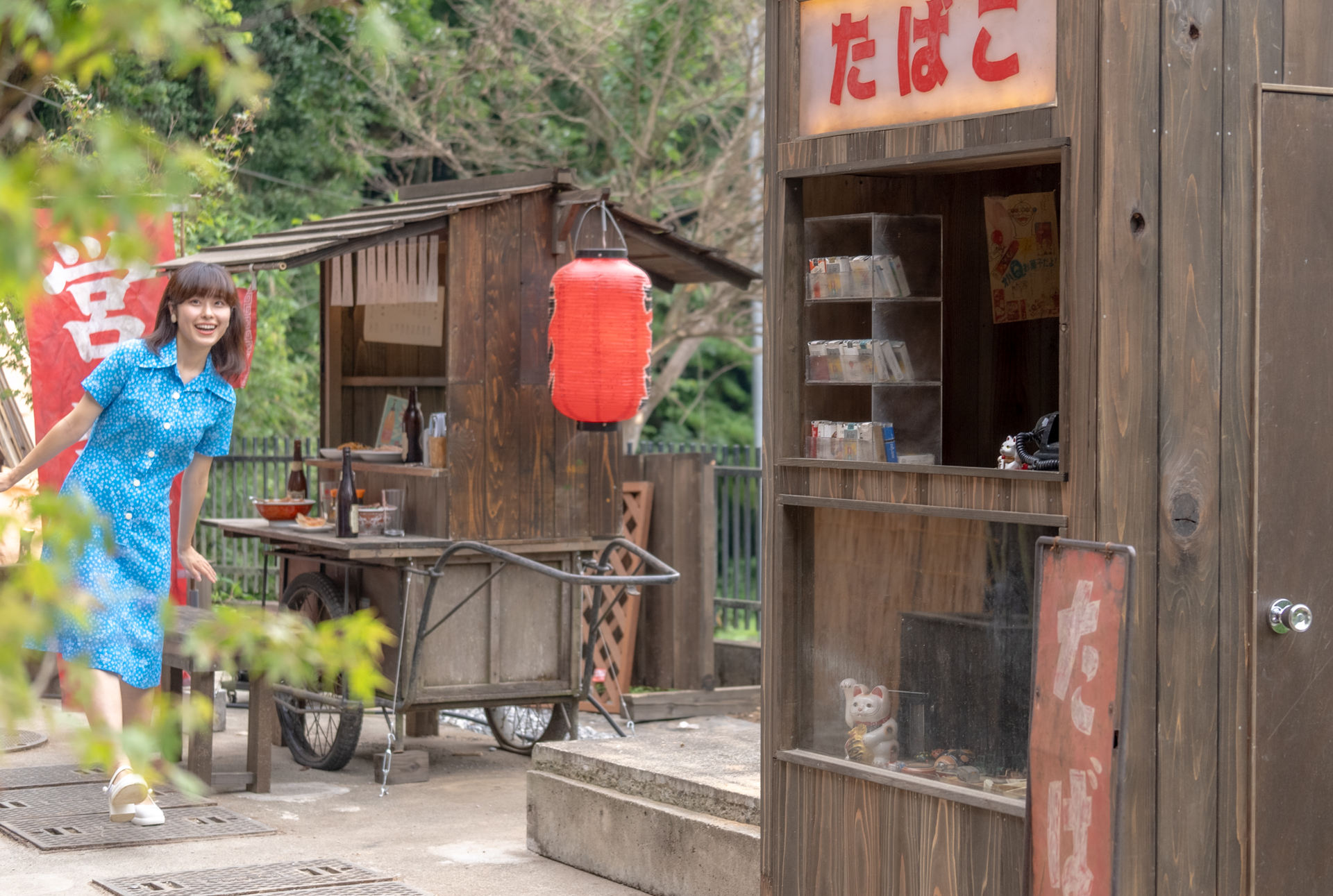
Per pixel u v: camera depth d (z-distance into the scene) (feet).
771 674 12.00
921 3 10.72
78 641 7.82
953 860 10.57
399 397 24.03
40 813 16.65
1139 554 9.48
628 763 14.92
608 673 26.58
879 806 11.15
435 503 19.79
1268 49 9.81
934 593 10.90
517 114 43.88
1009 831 10.14
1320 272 10.00
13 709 3.78
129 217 3.70
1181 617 9.56
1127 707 8.95
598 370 18.74
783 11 11.80
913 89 10.81
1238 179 9.74
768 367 11.99
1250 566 9.80
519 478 20.15
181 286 16.19
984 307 12.93
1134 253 9.46
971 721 10.62
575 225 20.51
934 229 12.31
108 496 15.99
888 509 11.00
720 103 43.16
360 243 19.47
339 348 24.11
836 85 11.42
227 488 35.37
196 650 4.82
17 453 25.95
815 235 11.94
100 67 4.34
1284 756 9.89
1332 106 10.00
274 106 44.27
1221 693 9.70
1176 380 9.58
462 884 14.58
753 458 29.91
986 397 13.05
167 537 16.49
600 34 40.83
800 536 11.96
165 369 16.17
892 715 11.21
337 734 20.17
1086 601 9.36
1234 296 9.75
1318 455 10.01
